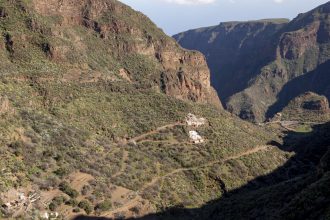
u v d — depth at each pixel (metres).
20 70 102.88
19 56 107.50
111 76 128.38
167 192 90.69
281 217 59.09
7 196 67.19
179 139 111.62
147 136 108.44
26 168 74.00
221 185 101.19
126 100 118.12
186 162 103.81
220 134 120.88
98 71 124.88
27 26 115.75
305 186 74.00
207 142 114.81
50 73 107.12
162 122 115.38
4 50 107.69
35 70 105.44
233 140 120.94
